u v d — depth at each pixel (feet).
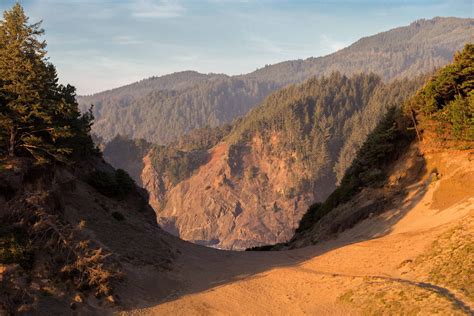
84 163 177.17
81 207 133.39
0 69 113.50
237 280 110.83
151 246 128.26
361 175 197.77
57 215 105.60
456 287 82.28
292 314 88.43
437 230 115.24
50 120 118.21
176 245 152.25
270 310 90.94
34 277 85.97
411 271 96.94
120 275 96.07
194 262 132.67
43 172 120.47
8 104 112.68
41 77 116.16
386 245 119.14
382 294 85.51
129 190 182.29
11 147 115.55
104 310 87.04
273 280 107.76
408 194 161.68
